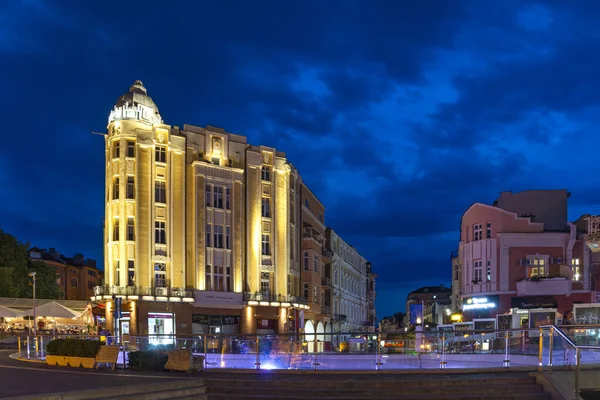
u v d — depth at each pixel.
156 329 46.22
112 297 45.00
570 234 47.16
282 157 57.31
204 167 50.50
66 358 22.62
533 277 45.94
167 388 15.80
